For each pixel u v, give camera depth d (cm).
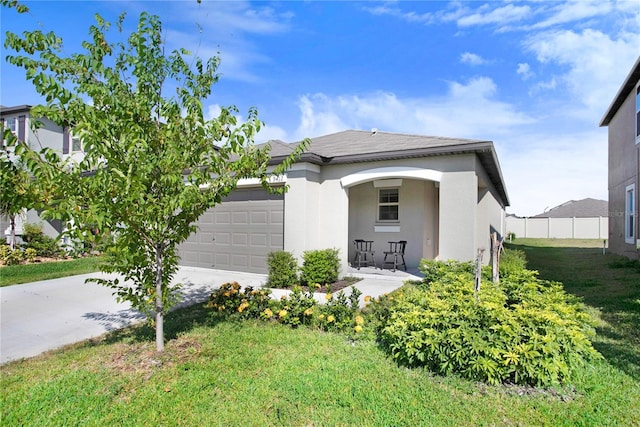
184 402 339
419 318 414
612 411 321
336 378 381
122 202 371
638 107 1302
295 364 417
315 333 525
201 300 750
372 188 1195
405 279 938
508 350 363
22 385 380
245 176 477
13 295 808
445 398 341
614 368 405
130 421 312
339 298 577
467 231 805
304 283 888
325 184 988
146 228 427
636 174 1319
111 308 702
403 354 412
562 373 356
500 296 471
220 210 1107
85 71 396
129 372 404
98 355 455
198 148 437
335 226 972
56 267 1183
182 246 1189
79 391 362
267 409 328
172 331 542
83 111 373
